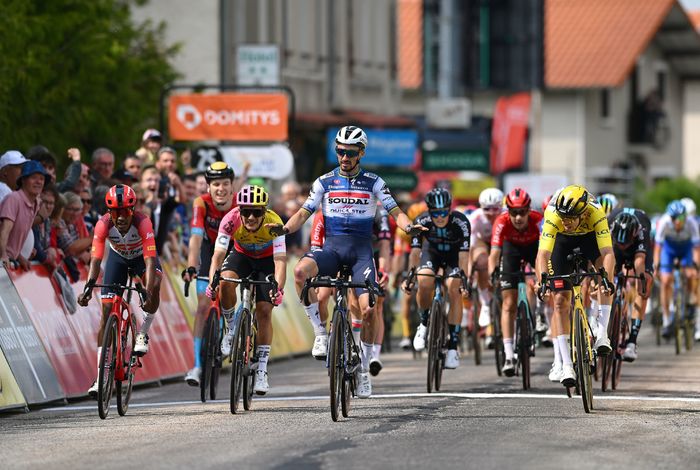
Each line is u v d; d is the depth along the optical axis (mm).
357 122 69000
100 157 30656
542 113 97500
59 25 37500
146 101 43156
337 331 20922
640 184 93688
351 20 72875
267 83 42125
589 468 16281
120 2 45750
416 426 20094
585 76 96312
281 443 18281
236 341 21953
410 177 55188
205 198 24844
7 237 24719
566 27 99188
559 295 23531
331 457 17016
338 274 23531
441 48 55906
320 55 69625
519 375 29281
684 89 113688
